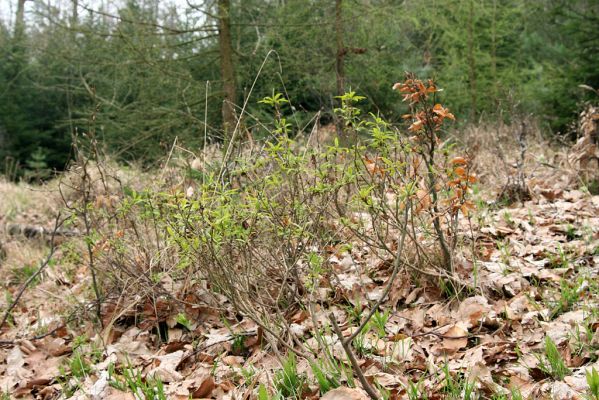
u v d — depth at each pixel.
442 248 3.71
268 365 3.27
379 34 11.10
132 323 4.27
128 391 3.23
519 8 12.38
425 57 12.77
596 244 4.21
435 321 3.54
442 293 3.70
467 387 2.61
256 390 3.01
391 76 11.53
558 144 8.59
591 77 10.38
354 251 4.33
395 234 4.27
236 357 3.42
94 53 9.27
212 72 10.03
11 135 16.12
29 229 7.57
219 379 3.24
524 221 4.91
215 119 9.79
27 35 16.00
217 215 2.88
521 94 11.57
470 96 12.08
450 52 12.39
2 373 3.98
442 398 2.67
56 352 4.09
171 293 4.12
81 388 3.26
